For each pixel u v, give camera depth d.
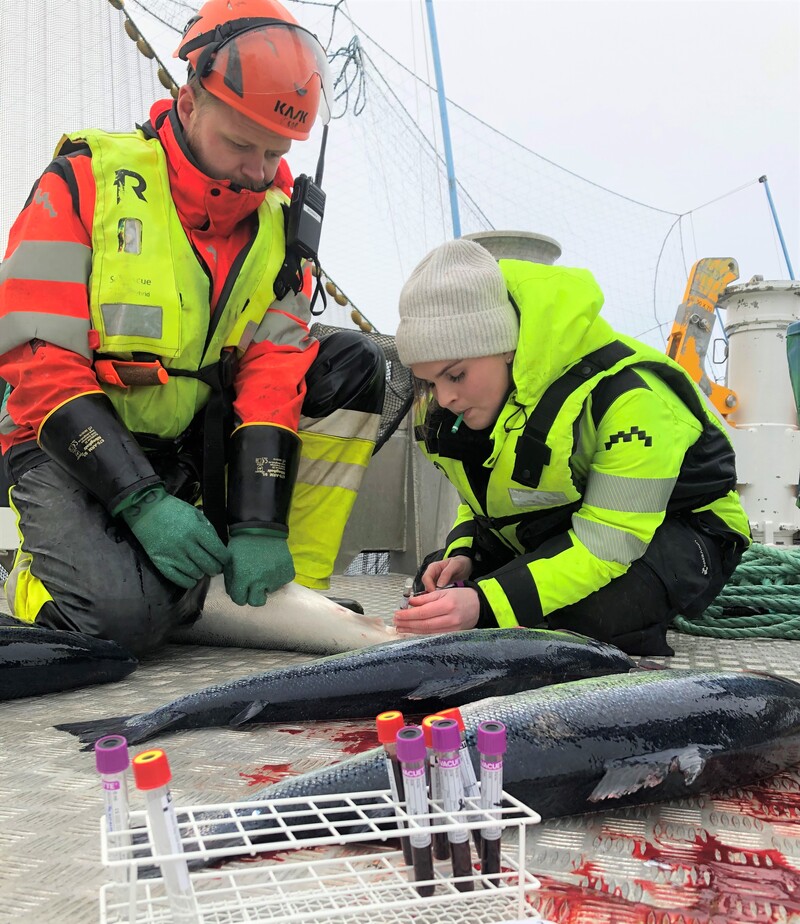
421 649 1.96
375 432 3.25
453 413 2.58
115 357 2.58
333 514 3.19
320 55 2.60
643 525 2.33
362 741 1.73
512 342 2.33
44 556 2.47
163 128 2.68
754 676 1.58
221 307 2.68
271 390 2.78
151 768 0.78
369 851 1.18
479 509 2.78
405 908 0.90
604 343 2.46
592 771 1.32
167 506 2.46
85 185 2.53
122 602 2.40
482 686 1.92
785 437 5.63
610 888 1.08
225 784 1.45
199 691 1.83
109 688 2.22
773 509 5.64
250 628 2.71
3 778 1.49
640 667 2.07
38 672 2.09
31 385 2.43
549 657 1.99
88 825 1.27
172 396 2.68
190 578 2.46
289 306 2.96
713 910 1.03
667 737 1.39
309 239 2.85
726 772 1.42
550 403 2.33
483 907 0.89
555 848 1.21
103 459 2.38
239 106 2.38
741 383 5.91
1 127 4.75
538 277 2.40
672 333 6.02
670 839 1.25
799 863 1.17
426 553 4.76
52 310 2.44
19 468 2.63
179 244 2.60
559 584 2.29
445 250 2.33
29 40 4.79
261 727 1.84
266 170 2.65
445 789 0.95
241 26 2.39
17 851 1.17
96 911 1.00
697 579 2.55
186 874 0.79
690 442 2.49
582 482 2.56
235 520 2.63
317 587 3.20
